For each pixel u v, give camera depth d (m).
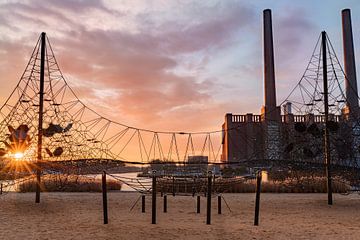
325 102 29.16
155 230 17.80
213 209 25.86
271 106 80.19
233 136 51.72
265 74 83.38
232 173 36.03
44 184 39.38
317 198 32.38
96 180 43.94
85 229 18.03
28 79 29.94
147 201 30.12
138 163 30.09
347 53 89.25
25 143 29.52
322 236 16.45
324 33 29.95
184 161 30.81
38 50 30.02
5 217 21.86
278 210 25.22
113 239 15.79
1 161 30.41
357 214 23.44
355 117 31.95
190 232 17.33
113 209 25.55
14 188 39.06
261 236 16.42
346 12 90.75
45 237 16.14
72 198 31.69
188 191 32.16
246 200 31.03
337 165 29.94
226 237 16.20
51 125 29.86
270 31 84.62
